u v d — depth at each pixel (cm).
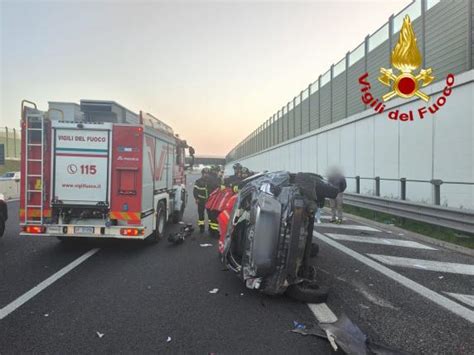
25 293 506
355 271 636
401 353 342
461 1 1063
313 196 502
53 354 339
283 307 466
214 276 599
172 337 377
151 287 539
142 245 845
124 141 721
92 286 541
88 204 716
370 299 498
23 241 880
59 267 648
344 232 1029
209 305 470
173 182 1095
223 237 620
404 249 809
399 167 1399
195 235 984
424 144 1238
